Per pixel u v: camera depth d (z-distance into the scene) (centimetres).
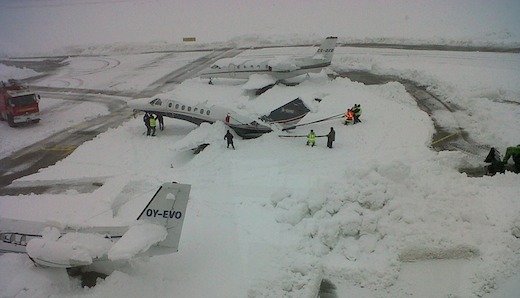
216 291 1363
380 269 1517
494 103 2900
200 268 1465
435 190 1836
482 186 1936
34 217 1880
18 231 1483
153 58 4984
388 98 3180
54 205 1986
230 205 1847
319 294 1451
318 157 2252
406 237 1617
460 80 3325
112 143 2745
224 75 3728
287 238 1616
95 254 1359
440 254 1583
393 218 1698
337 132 2591
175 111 2712
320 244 1619
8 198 2098
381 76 3722
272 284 1405
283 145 2412
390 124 2684
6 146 2814
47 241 1390
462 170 2142
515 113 2730
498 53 4009
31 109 3153
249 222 1717
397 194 1789
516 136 2453
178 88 3753
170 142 2708
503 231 1645
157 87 3891
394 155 2230
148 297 1340
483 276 1481
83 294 1366
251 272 1447
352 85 3500
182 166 2333
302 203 1769
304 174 2053
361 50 4538
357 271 1513
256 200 1870
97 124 3147
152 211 1427
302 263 1491
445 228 1659
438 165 2075
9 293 1339
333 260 1585
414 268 1559
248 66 3609
